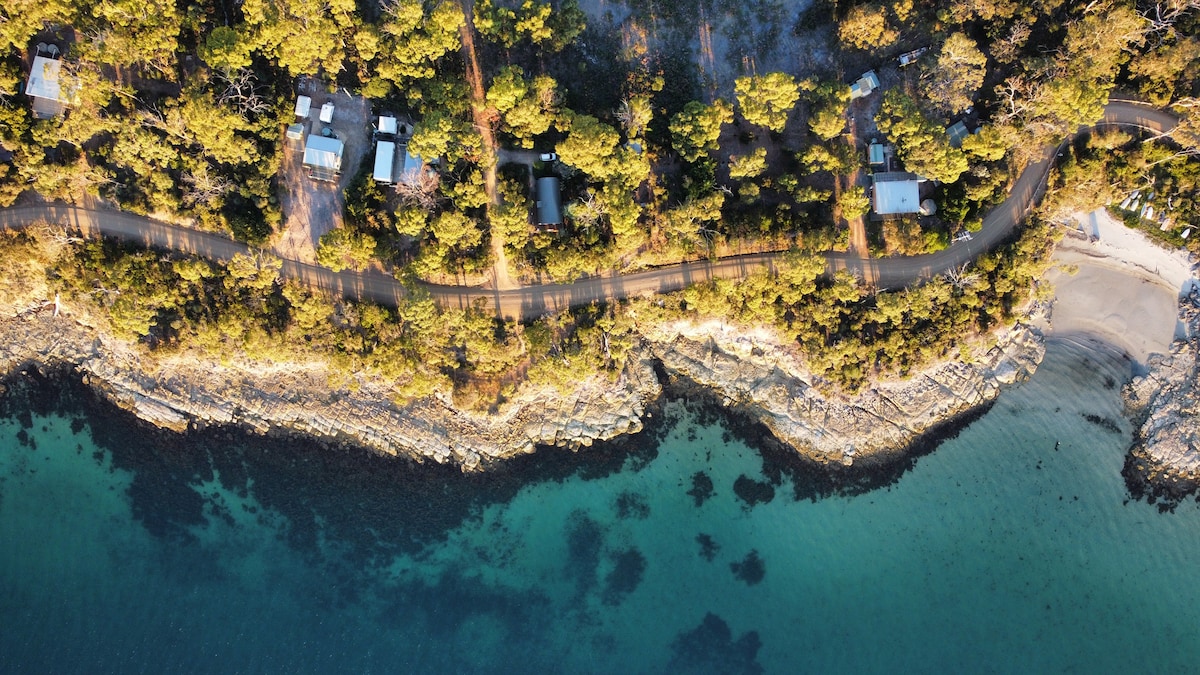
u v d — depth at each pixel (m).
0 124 89.12
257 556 101.69
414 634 101.75
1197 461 100.44
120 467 100.88
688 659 102.00
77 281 95.12
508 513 102.12
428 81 89.06
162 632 100.44
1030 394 102.00
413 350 96.00
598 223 93.50
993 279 96.75
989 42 91.44
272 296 95.25
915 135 87.75
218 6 90.38
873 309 96.06
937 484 101.94
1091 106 88.00
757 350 100.44
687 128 87.81
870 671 101.50
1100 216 99.00
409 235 93.44
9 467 100.94
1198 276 99.12
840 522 102.38
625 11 94.44
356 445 100.69
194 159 89.88
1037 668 100.88
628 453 102.06
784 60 94.88
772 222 94.31
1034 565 101.62
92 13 87.31
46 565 100.56
